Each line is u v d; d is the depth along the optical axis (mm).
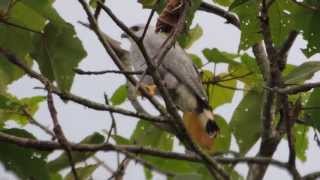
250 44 8625
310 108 8055
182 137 7789
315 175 7535
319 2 7758
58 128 6906
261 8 8203
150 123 9953
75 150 7277
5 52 7859
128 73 7547
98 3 7055
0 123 8648
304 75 8297
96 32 7422
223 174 7375
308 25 7996
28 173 7262
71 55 7875
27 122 8711
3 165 7215
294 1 7785
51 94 7156
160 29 8219
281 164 7453
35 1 7250
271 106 9500
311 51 8164
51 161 7930
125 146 7586
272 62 8406
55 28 7770
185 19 7762
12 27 7781
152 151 7594
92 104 7793
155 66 7473
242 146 9883
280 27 8422
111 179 7516
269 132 9570
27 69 7738
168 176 7031
